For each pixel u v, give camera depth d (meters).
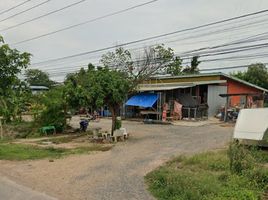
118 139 18.86
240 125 12.70
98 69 20.19
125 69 27.31
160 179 9.11
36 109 24.73
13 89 14.53
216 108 32.59
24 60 13.86
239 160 9.55
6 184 9.36
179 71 37.19
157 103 29.77
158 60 29.25
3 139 21.28
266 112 12.52
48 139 20.78
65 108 24.50
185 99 30.41
